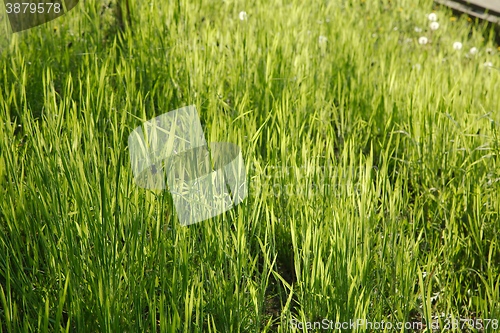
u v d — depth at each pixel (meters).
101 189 2.50
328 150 3.26
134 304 2.38
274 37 4.81
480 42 6.36
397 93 4.39
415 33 6.41
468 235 3.19
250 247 2.96
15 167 2.86
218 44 4.97
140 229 2.69
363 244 2.72
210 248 2.70
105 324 2.29
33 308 2.47
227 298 2.58
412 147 3.89
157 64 4.36
